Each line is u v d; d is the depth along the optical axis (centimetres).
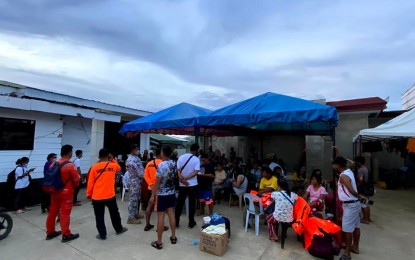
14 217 586
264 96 607
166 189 422
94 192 451
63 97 916
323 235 394
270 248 426
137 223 541
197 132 729
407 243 465
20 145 713
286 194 439
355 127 1166
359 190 570
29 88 812
